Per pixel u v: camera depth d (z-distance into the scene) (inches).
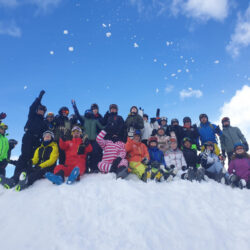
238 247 134.6
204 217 161.6
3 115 290.4
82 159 227.6
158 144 286.7
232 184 231.8
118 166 220.1
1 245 126.4
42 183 210.8
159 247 127.0
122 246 124.6
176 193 193.6
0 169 271.4
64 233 133.6
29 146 245.6
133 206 159.6
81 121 273.9
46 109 266.8
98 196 174.2
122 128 261.4
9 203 173.6
